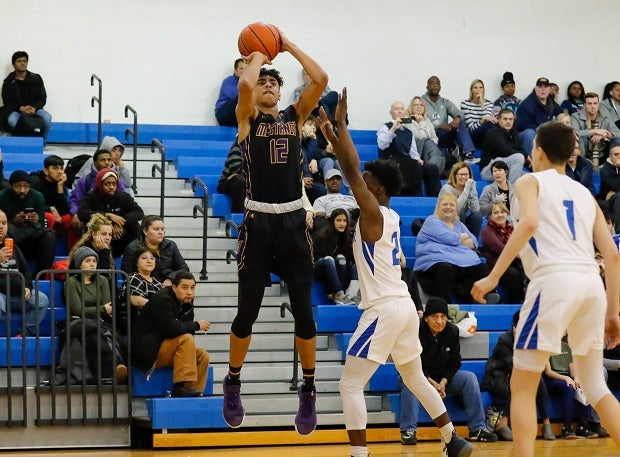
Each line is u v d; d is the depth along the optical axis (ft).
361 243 23.90
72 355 31.81
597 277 18.94
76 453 30.42
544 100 51.70
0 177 38.06
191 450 31.17
